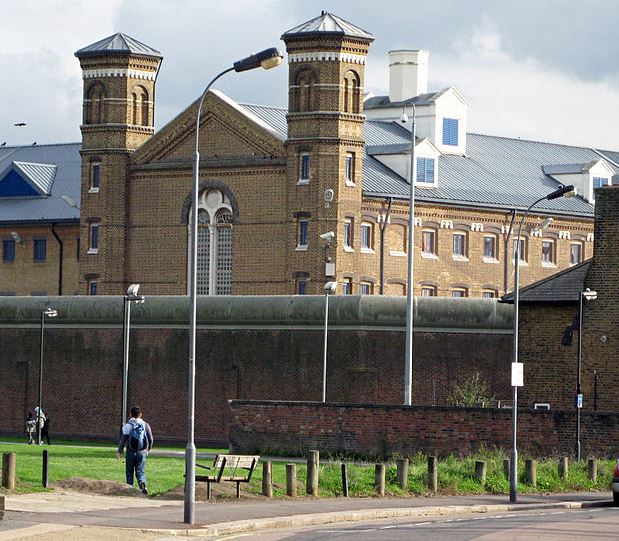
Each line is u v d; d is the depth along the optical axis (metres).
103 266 118.94
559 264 131.38
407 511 51.28
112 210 118.94
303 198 111.75
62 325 105.00
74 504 47.56
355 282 113.25
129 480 52.50
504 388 94.50
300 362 98.25
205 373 100.56
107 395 103.38
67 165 143.50
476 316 95.00
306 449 73.81
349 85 112.38
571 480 62.97
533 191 132.00
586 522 48.34
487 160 134.25
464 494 59.34
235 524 44.41
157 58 120.69
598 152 147.50
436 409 70.56
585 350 81.06
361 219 114.06
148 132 120.38
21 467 56.19
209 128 116.38
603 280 80.81
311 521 47.41
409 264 86.00
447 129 132.12
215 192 115.75
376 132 130.38
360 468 60.59
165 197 117.56
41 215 136.25
